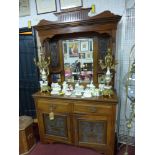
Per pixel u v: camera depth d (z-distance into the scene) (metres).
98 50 1.75
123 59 1.74
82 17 1.62
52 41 1.89
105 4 1.69
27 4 2.00
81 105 1.57
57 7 1.87
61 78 1.98
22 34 2.16
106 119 1.53
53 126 1.78
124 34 1.68
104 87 1.61
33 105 2.44
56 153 1.76
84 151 1.77
